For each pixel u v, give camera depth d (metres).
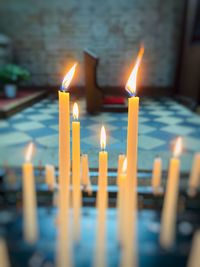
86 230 0.31
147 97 2.94
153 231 0.30
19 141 1.12
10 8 2.94
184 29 2.89
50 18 2.96
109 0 2.89
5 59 2.84
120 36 3.00
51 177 0.51
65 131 0.27
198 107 2.08
